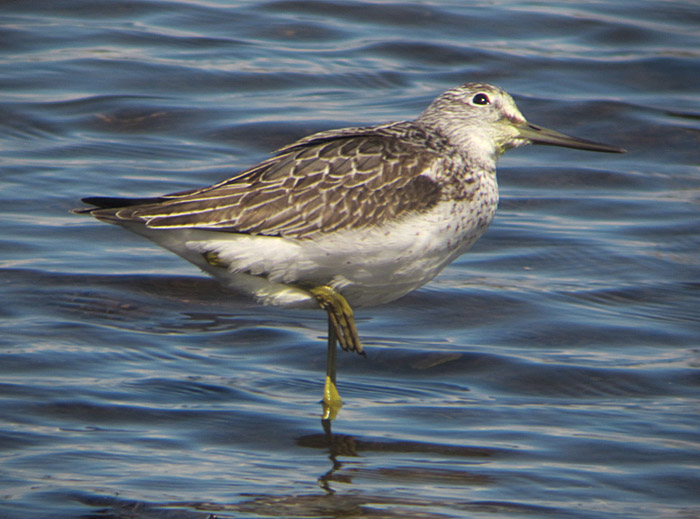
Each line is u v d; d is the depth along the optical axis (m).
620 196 17.80
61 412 10.63
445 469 9.87
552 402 11.47
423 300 14.14
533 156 19.47
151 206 10.45
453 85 21.56
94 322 12.92
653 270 15.19
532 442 10.48
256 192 10.55
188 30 23.72
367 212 10.54
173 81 21.22
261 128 19.44
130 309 13.44
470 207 10.98
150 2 25.02
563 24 24.81
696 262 15.48
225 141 19.00
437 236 10.77
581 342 13.00
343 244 10.52
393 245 10.61
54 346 12.12
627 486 9.59
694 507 9.22
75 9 24.38
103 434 10.27
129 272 14.55
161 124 19.58
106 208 10.66
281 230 10.45
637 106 21.03
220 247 10.54
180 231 10.51
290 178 10.64
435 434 10.62
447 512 9.03
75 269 14.48
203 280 14.51
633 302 14.21
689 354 12.69
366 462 9.98
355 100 20.77
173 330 12.97
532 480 9.67
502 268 15.23
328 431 10.63
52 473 9.45
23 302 13.30
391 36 23.80
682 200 17.61
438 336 13.15
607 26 24.69
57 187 16.97
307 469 9.80
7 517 8.66
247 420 10.77
